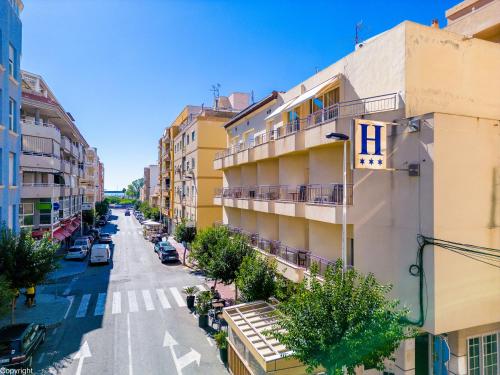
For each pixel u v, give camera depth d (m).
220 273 17.78
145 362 13.36
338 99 13.30
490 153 9.46
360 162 9.24
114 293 22.80
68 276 27.47
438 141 8.81
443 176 8.84
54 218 31.22
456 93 10.73
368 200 10.62
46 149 29.25
